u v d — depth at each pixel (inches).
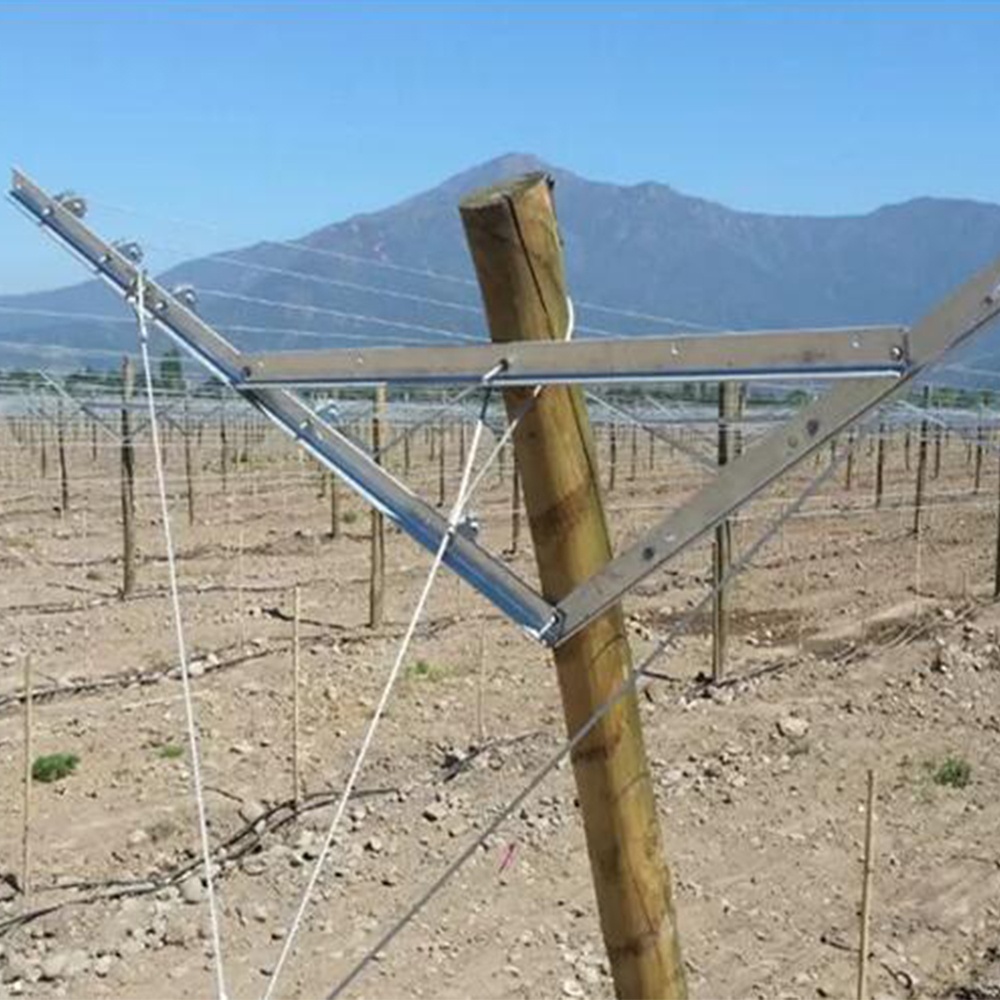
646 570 116.3
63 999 248.2
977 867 309.7
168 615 585.0
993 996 251.9
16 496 1072.2
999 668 480.1
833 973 261.1
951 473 1387.8
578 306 183.3
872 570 716.0
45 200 144.9
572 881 300.5
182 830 330.0
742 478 107.3
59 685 460.8
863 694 447.2
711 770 373.7
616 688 125.6
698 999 250.5
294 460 1363.2
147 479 1136.2
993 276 90.0
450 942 272.2
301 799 351.6
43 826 330.3
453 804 343.9
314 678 467.8
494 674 478.9
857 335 95.6
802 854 317.7
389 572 706.2
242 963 262.8
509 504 987.9
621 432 1154.7
